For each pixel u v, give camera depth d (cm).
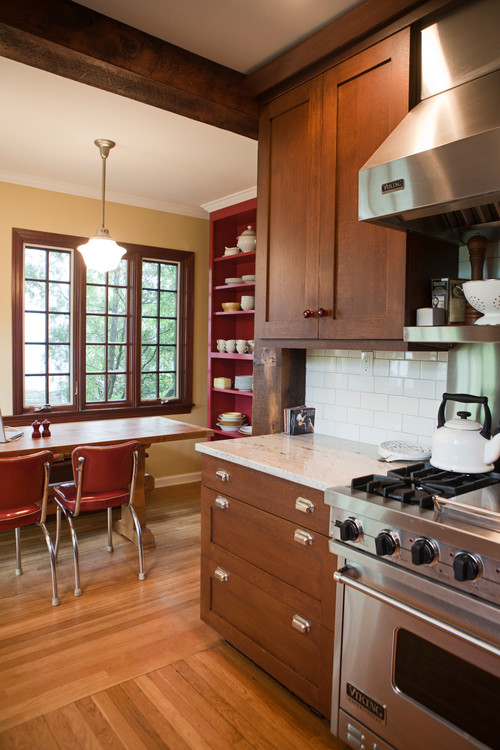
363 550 155
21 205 392
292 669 186
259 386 264
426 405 213
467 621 128
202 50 218
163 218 468
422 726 139
